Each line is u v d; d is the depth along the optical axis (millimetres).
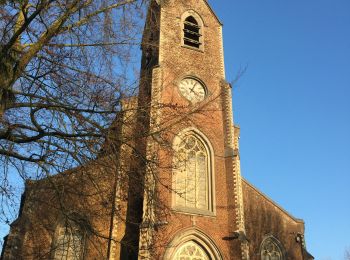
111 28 13266
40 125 11742
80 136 11672
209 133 30219
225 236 27062
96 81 12430
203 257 26297
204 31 35594
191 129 29547
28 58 11812
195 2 36531
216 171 29141
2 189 11703
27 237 20594
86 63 12750
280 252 31641
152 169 13156
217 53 34750
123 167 12570
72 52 12734
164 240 24922
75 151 11680
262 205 32781
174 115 14680
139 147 13102
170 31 33844
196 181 28625
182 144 28688
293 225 32844
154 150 13727
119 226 25703
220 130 30859
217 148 30031
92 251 22516
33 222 16656
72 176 12641
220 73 33781
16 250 21984
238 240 26469
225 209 27984
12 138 11281
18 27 12203
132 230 25406
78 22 12859
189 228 26281
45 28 12438
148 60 36656
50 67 12414
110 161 12234
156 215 15469
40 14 11961
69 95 12094
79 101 12008
